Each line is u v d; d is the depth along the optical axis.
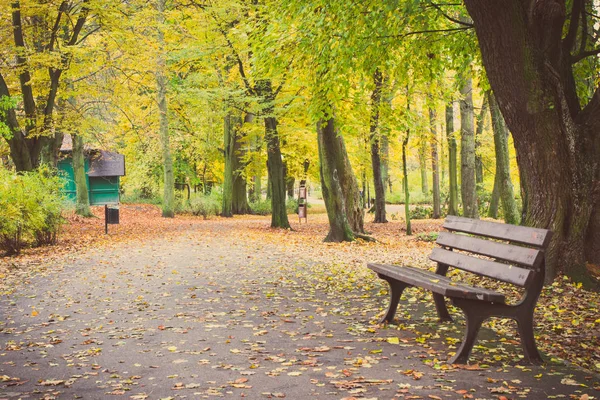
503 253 5.56
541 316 6.98
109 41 21.62
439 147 38.81
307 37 11.13
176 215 36.25
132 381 4.72
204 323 6.96
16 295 9.21
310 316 7.27
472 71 13.37
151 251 15.71
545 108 8.36
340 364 5.08
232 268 12.17
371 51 11.59
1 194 15.12
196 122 35.91
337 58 11.15
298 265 12.70
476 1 8.20
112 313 7.70
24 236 16.42
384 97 18.22
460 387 4.36
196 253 15.19
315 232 24.62
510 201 21.17
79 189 29.19
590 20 11.03
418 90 18.34
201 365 5.15
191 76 27.30
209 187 51.31
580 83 11.13
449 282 5.75
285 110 24.34
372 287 9.52
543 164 8.45
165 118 33.38
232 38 22.92
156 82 30.03
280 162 25.92
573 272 8.33
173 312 7.67
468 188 26.89
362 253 15.98
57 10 20.30
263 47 11.95
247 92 25.39
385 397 4.15
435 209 36.06
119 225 26.19
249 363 5.20
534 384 4.43
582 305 7.35
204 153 41.09
